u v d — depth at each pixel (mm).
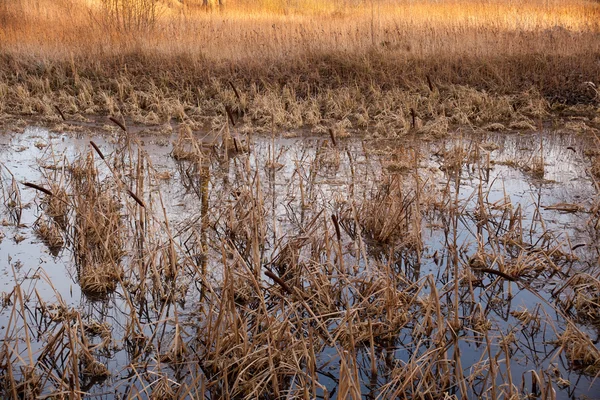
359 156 9562
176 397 3672
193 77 13555
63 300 5148
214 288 5309
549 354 4406
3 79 13641
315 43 15211
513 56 14367
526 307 5047
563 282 5449
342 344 4488
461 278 5340
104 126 11062
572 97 12945
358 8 22766
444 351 4105
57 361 4258
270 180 8320
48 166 8648
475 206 7367
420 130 11164
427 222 6902
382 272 5254
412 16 19766
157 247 5703
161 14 18875
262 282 5293
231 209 6500
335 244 6016
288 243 5723
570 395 3932
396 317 4703
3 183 7961
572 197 7613
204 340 4496
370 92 12938
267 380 3928
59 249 6148
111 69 13977
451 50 14703
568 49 14977
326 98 12555
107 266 5504
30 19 17344
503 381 3947
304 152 9750
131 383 4109
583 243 5941
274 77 13578
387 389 3879
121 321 4883
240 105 12281
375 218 6457
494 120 11852
